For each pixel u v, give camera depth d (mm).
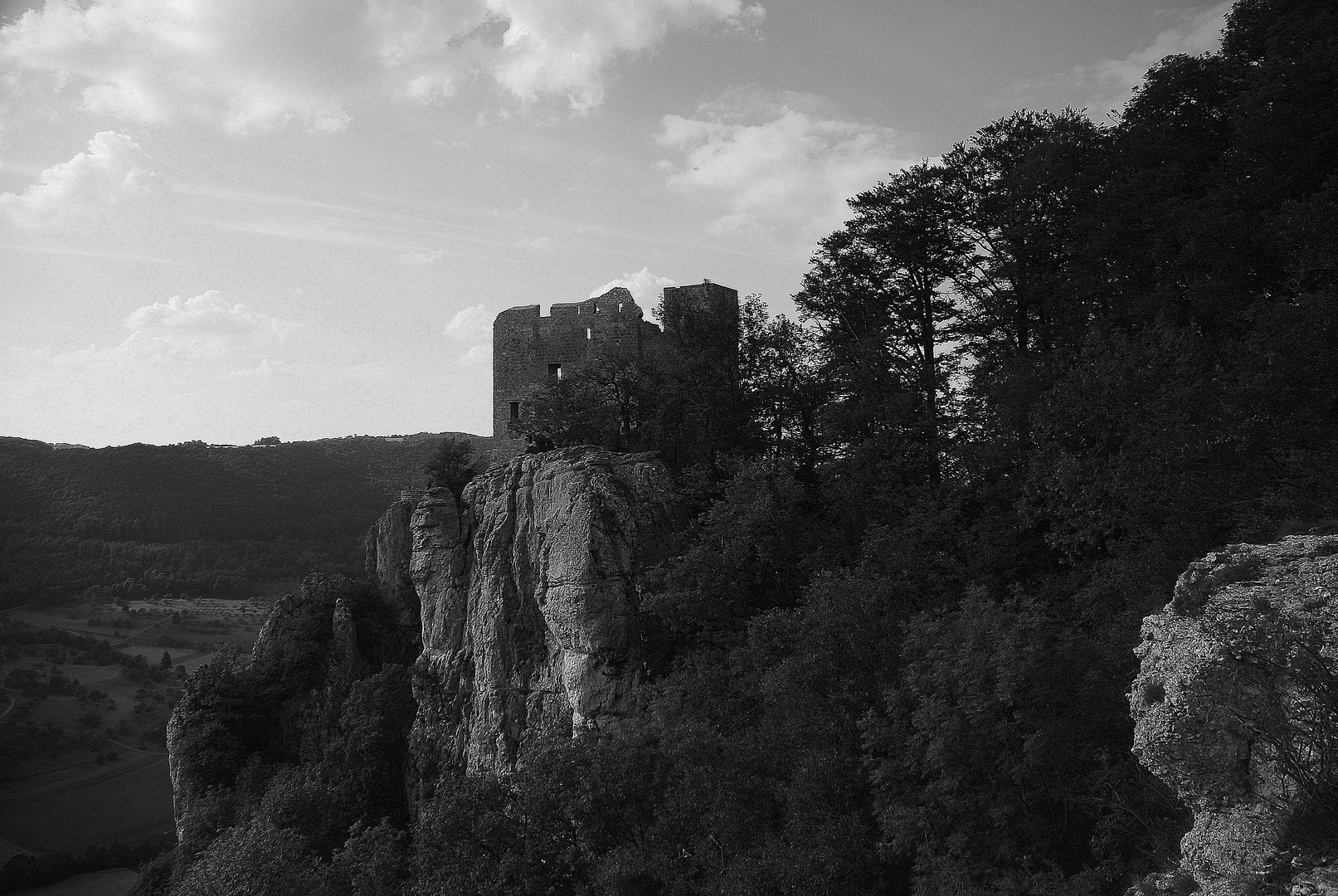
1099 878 20547
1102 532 31719
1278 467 26172
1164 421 27922
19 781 110188
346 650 66500
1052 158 40531
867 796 27828
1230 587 14234
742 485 42719
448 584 54531
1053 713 23641
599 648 43469
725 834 29031
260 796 58844
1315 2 34094
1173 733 12859
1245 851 11547
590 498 46031
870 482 44781
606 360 62031
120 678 136750
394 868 37031
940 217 48906
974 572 37250
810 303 53156
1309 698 11906
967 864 23094
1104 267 38500
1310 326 25703
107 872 93250
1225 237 33438
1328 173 32781
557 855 31281
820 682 30703
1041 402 34281
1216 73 39094
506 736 46750
